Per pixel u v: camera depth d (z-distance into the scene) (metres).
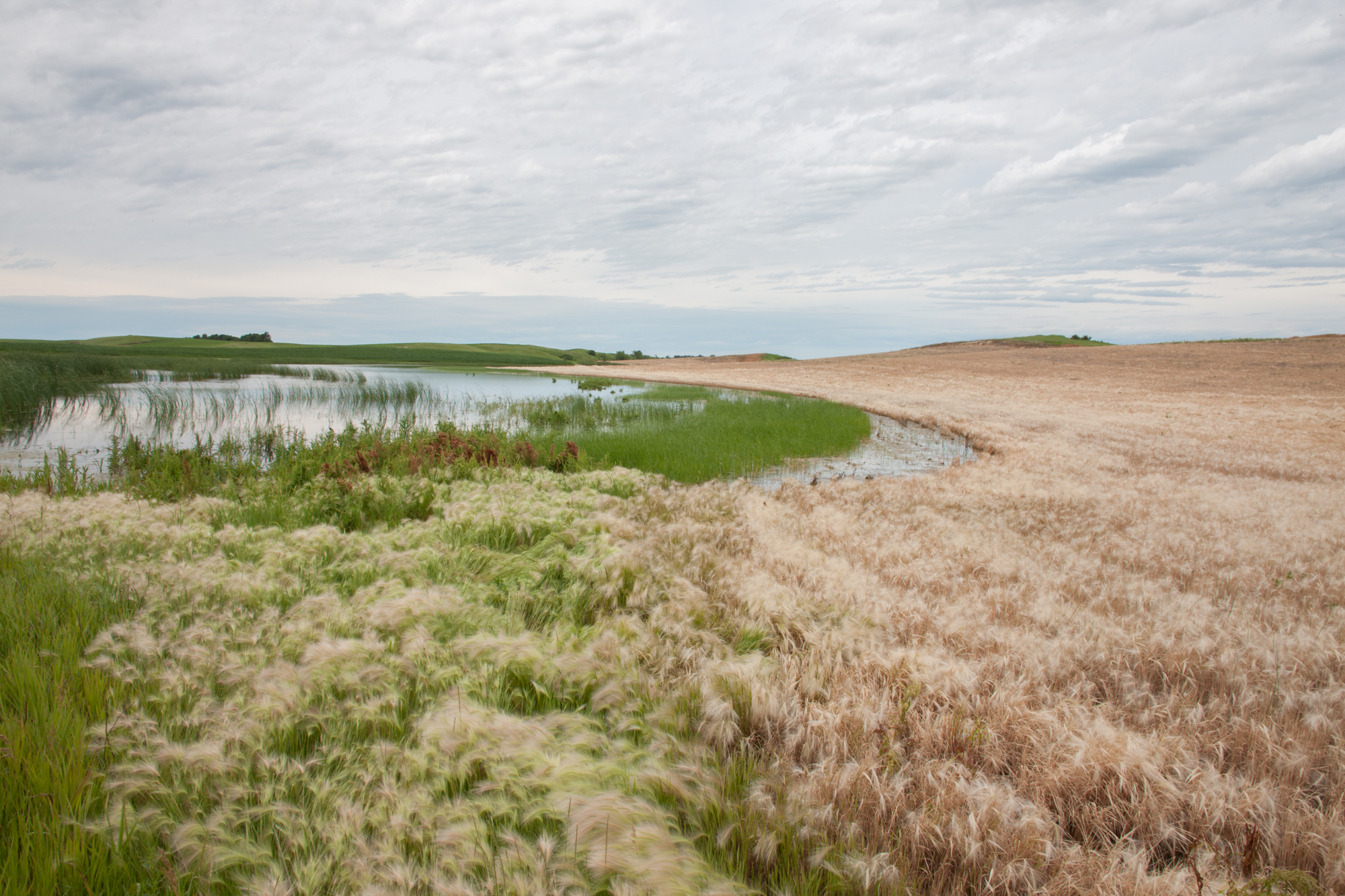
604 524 7.02
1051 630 4.84
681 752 3.12
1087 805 2.93
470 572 5.63
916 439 20.53
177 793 2.66
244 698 3.25
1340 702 3.81
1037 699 3.74
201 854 2.37
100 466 12.65
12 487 8.85
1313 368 48.50
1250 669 4.17
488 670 3.73
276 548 5.86
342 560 5.91
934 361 72.31
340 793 2.70
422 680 3.59
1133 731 3.43
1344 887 2.50
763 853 2.54
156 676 3.48
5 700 3.22
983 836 2.62
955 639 4.50
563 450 13.11
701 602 4.94
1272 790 2.97
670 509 8.48
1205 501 10.03
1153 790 2.94
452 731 2.95
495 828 2.58
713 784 2.89
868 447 18.70
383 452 11.68
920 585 5.71
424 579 5.23
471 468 10.86
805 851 2.59
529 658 3.83
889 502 9.59
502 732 2.98
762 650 4.50
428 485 8.88
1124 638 4.54
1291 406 29.98
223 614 4.29
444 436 12.87
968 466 13.73
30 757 2.73
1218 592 5.81
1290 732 3.48
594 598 5.18
